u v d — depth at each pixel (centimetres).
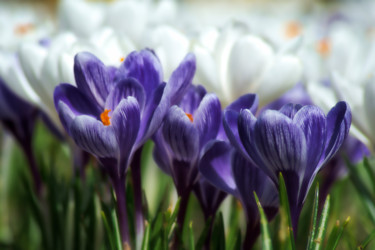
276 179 43
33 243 62
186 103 47
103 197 55
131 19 62
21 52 50
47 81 49
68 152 62
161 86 44
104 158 44
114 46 51
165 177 59
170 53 50
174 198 53
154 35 52
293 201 43
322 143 42
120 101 43
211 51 54
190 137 44
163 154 46
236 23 53
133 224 48
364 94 50
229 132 43
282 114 42
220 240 47
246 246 45
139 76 45
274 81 51
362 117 51
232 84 51
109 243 47
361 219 60
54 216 55
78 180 53
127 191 49
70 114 43
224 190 45
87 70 44
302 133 42
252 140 43
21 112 56
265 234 43
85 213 54
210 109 45
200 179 47
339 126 42
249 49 50
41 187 57
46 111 54
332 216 56
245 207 45
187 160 45
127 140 44
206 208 47
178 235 47
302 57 60
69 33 51
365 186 53
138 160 46
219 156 45
